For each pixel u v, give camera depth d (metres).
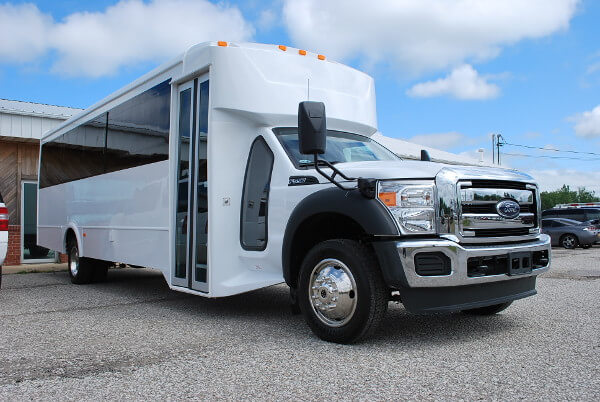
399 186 4.39
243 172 5.99
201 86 6.25
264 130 5.80
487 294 4.68
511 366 3.94
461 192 4.51
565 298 7.16
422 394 3.36
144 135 7.39
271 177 5.54
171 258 6.64
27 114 12.84
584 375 3.71
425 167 4.57
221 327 5.53
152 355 4.41
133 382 3.70
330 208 4.64
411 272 4.25
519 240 4.87
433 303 4.40
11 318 6.18
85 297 7.93
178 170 6.62
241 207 5.96
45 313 6.52
